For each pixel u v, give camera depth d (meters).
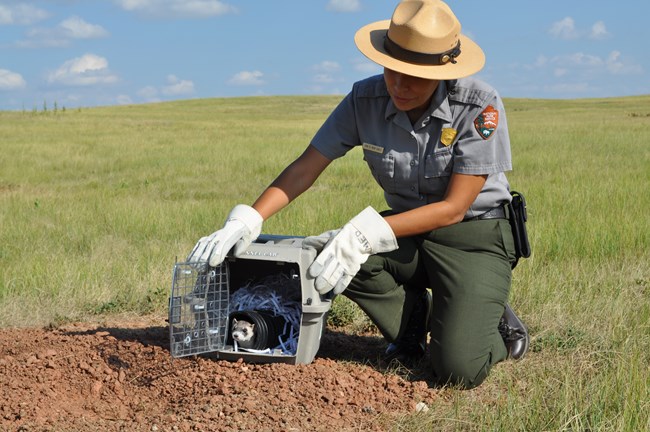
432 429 3.25
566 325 4.64
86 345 4.21
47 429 3.20
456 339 3.72
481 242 3.92
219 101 112.69
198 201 11.75
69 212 10.05
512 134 28.64
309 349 3.80
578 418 3.12
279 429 3.19
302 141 27.97
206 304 3.77
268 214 4.00
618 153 19.05
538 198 10.31
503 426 3.11
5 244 7.71
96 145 25.83
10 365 3.92
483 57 3.71
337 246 3.59
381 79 3.98
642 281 5.60
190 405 3.42
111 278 5.99
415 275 4.03
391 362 4.09
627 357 3.86
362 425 3.28
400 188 4.01
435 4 3.54
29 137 30.22
